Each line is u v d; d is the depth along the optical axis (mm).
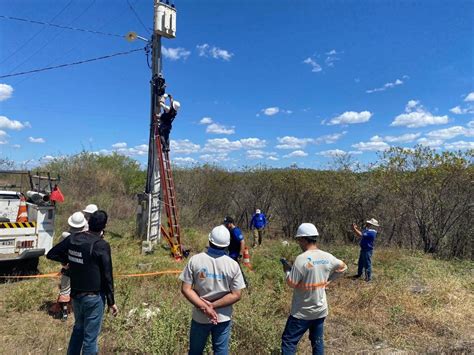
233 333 5254
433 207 14227
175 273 8867
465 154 13469
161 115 12438
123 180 22719
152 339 4738
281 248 13055
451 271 10453
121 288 7461
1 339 5273
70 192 19422
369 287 8492
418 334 6148
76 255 4188
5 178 18562
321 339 4555
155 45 12766
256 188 19094
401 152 14727
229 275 3824
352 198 15938
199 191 20016
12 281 7992
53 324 5898
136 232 12938
